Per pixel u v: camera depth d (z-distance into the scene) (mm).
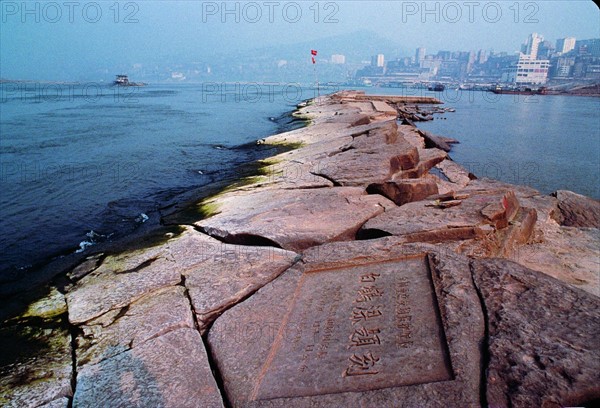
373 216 7328
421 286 4379
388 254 5109
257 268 5848
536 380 2965
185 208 10562
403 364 3359
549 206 8961
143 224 10344
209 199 10875
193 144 22531
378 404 3021
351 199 8133
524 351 3238
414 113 36125
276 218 7465
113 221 10688
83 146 21406
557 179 14750
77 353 4660
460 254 5129
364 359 3490
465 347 3379
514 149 19953
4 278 7578
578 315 3629
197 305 5121
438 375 3186
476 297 4027
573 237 7449
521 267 4480
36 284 6973
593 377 2936
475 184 10844
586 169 16047
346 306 4273
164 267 6383
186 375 3908
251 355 3889
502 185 10523
